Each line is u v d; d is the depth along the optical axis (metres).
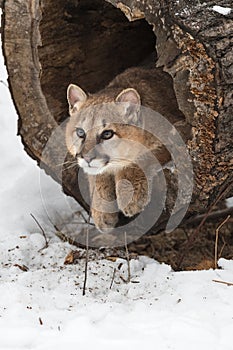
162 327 6.79
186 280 7.91
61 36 9.70
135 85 9.80
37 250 9.08
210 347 6.46
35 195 10.34
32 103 9.54
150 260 8.88
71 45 9.90
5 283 7.81
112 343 6.51
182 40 7.48
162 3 7.59
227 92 7.44
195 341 6.55
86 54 10.21
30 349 6.48
